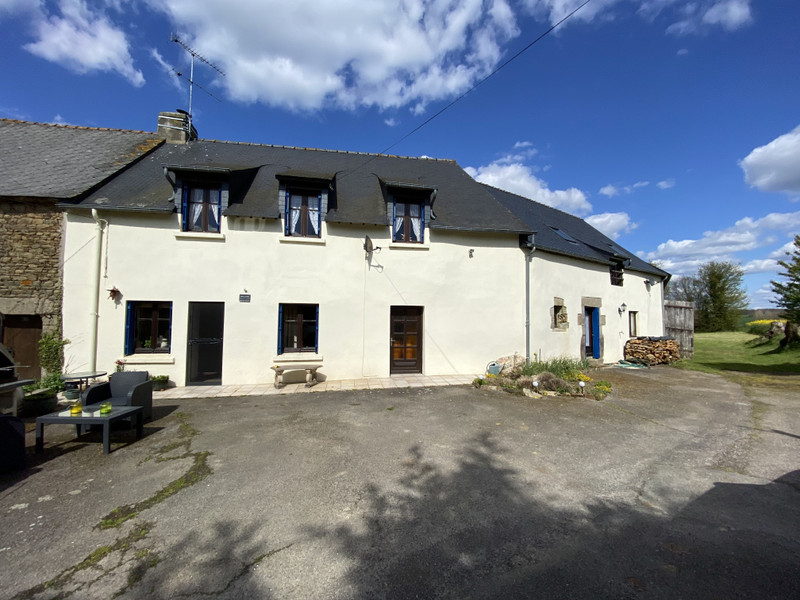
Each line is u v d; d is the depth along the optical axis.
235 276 8.71
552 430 5.34
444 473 3.92
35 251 7.96
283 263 8.94
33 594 2.26
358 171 11.43
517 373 8.71
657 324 15.56
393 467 4.08
